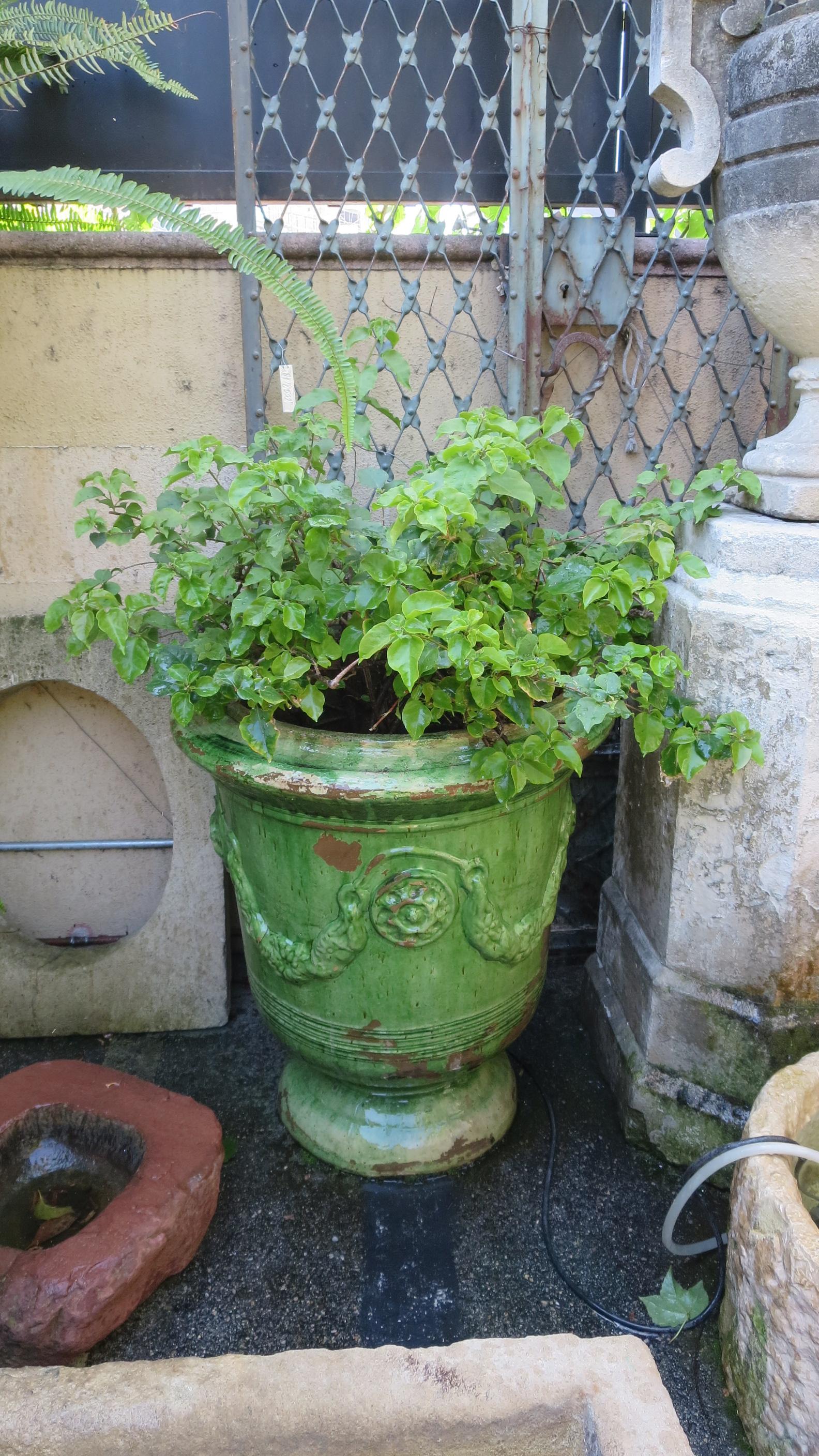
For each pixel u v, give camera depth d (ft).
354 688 6.45
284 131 7.29
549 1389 4.11
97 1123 6.12
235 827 5.88
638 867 7.02
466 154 7.41
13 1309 4.91
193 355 7.11
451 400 7.43
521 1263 5.92
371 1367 4.22
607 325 7.17
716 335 7.23
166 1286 5.75
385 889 5.35
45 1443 3.99
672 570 5.26
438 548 5.18
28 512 7.28
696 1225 6.16
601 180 7.57
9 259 6.81
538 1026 8.02
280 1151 6.75
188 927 7.72
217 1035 7.89
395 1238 6.09
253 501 4.91
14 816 8.01
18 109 7.09
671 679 4.99
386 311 7.19
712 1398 5.09
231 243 4.88
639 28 6.99
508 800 4.95
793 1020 6.07
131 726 7.83
